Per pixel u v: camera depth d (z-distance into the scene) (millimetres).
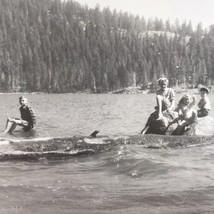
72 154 10656
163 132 13422
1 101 79188
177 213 5379
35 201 5953
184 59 185125
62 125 20219
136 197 6109
